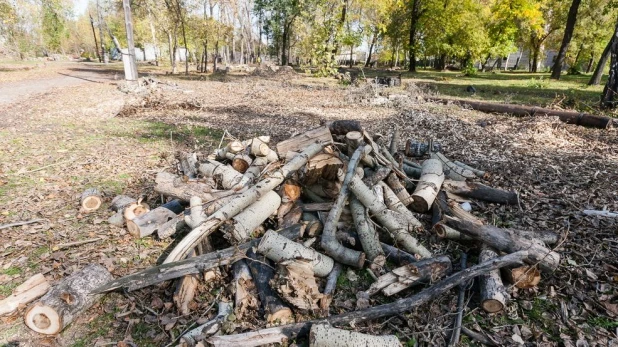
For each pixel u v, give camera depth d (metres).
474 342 2.57
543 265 3.05
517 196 4.54
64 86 15.79
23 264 3.33
